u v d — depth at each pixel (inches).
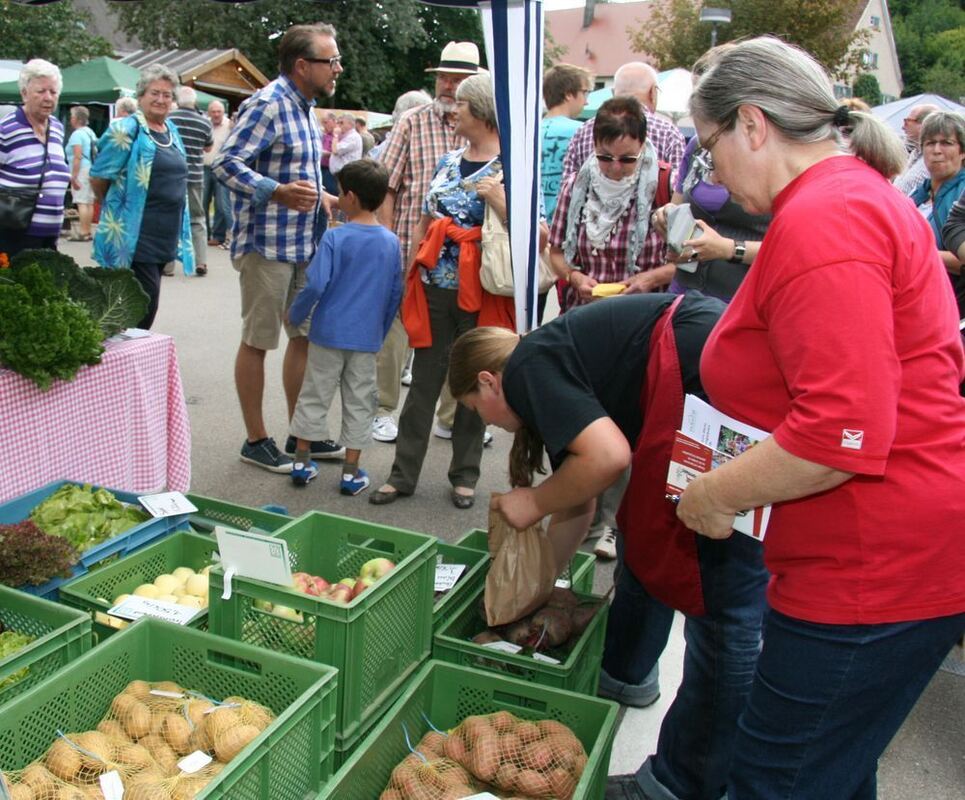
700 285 138.9
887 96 1628.9
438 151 189.2
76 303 124.7
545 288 157.9
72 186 468.8
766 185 58.3
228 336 294.4
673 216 134.0
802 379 51.1
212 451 186.7
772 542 59.3
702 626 81.4
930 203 186.9
